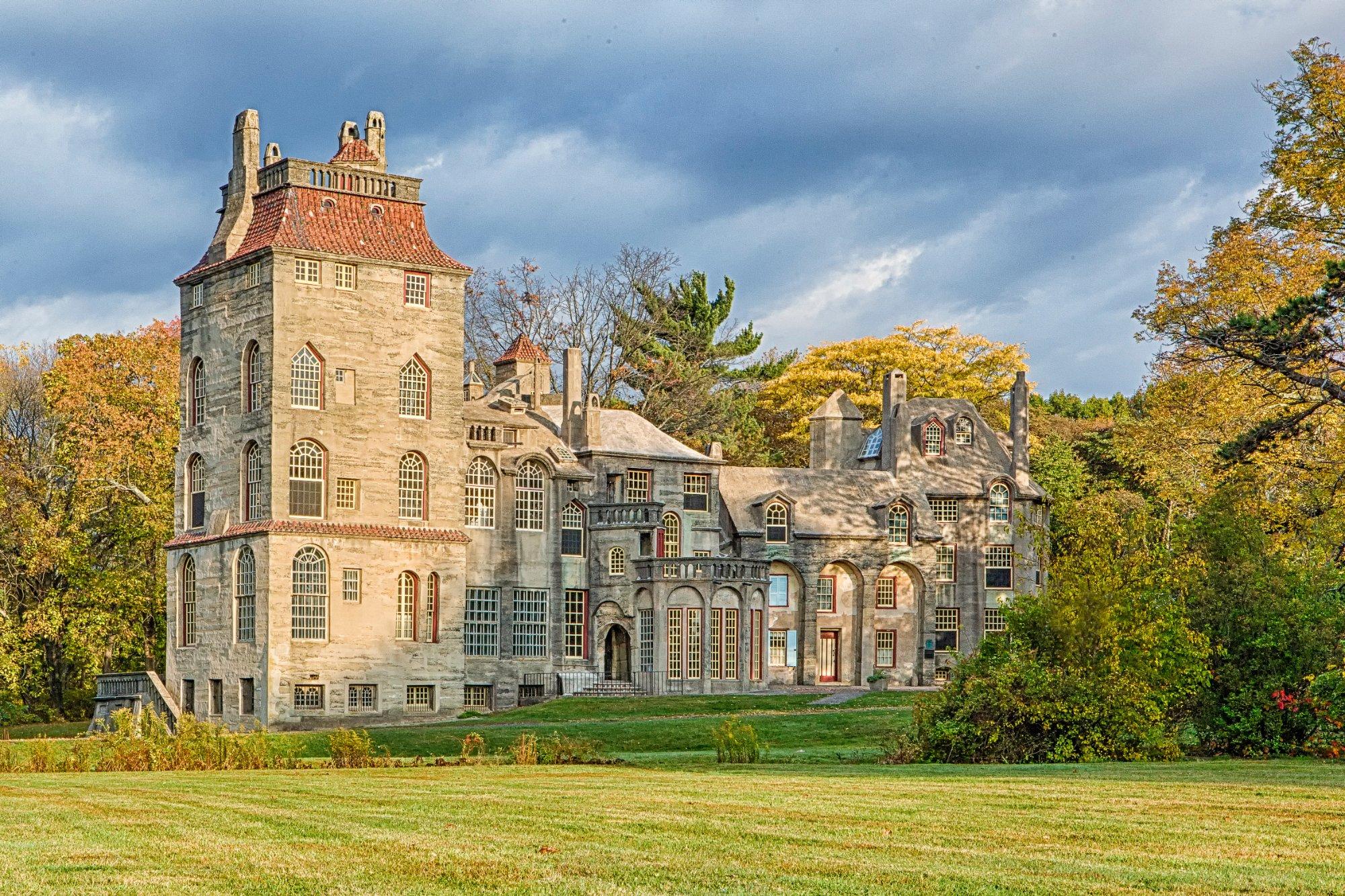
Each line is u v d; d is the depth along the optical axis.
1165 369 75.50
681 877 20.72
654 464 90.12
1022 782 33.28
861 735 58.34
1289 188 65.38
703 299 123.00
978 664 45.28
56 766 42.97
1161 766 39.53
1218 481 52.53
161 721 46.47
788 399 121.81
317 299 76.12
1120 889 19.98
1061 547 48.06
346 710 75.38
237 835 24.53
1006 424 119.88
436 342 79.44
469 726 67.94
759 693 81.56
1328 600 47.28
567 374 89.25
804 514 94.56
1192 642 44.53
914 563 96.38
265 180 78.69
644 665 84.50
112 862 22.03
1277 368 49.66
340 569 75.56
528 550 84.81
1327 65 64.12
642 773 38.03
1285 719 44.91
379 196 79.19
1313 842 23.80
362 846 23.23
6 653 88.06
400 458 78.19
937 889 19.95
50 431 97.12
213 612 77.75
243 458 76.75
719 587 84.38
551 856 22.25
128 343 91.94
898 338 121.31
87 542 90.19
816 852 22.64
